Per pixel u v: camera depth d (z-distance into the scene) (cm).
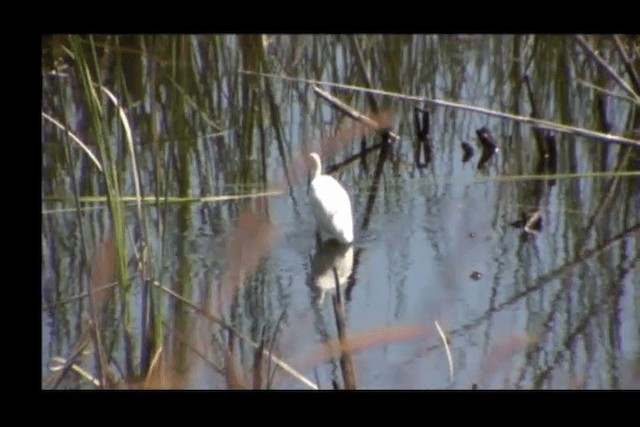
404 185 1227
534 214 1104
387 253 1036
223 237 1067
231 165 1295
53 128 1341
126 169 1255
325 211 1044
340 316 873
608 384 800
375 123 1382
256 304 932
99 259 1007
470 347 858
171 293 835
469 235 1071
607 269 995
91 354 839
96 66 803
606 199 1170
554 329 885
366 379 810
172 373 809
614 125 1388
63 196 1180
